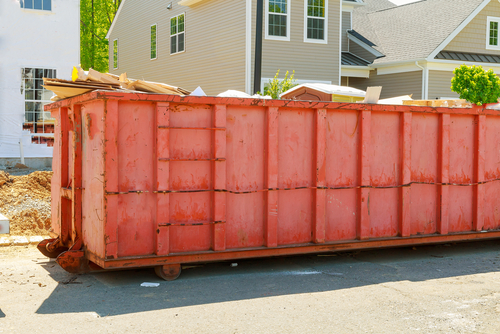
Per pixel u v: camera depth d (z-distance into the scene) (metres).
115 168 5.54
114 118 5.52
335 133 6.82
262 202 6.45
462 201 7.77
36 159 15.70
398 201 7.27
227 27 19.78
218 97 6.02
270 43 19.06
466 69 17.72
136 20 27.44
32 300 5.23
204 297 5.41
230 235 6.28
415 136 7.35
